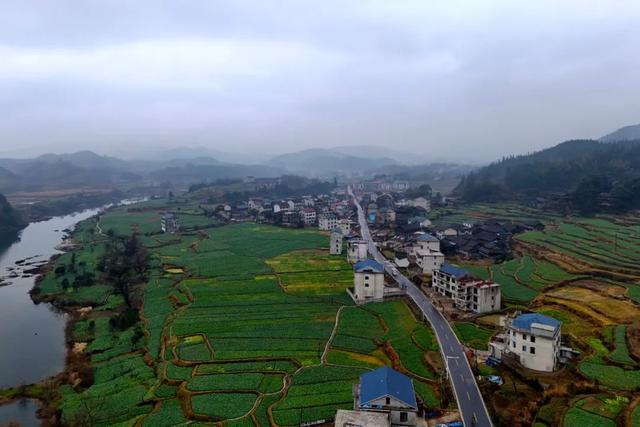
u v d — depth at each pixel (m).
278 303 128.38
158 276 166.88
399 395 63.78
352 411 60.62
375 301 127.19
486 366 84.62
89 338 117.50
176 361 92.81
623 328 94.12
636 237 177.50
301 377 83.00
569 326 99.31
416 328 103.56
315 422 67.81
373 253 195.00
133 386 86.88
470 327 103.38
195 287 146.62
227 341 101.50
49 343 118.06
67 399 86.00
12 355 110.81
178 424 71.00
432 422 66.12
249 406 74.75
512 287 130.00
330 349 96.50
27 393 91.56
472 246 184.75
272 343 99.81
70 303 147.00
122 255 183.62
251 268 171.50
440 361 86.25
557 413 66.06
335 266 172.88
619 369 77.88
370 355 93.62
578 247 166.38
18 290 169.00
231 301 131.12
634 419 61.72
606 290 121.75
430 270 155.75
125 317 122.25
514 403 71.62
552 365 79.88
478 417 67.12
